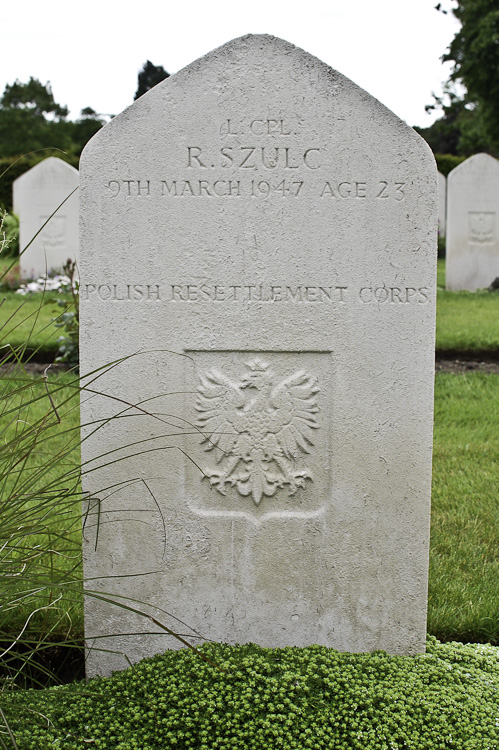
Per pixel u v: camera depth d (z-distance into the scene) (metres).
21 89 37.22
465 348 8.34
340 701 2.59
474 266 12.55
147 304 2.87
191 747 2.43
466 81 19.92
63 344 7.11
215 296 2.88
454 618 3.29
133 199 2.82
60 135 32.69
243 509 2.99
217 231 2.84
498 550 3.98
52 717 2.55
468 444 5.48
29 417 5.29
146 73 13.97
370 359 2.90
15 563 2.43
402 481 2.95
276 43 2.77
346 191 2.82
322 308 2.88
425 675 2.78
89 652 2.97
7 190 19.22
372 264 2.85
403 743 2.43
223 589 3.00
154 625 2.98
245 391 2.95
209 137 2.80
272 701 2.56
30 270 12.94
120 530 2.96
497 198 12.36
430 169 2.80
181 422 2.94
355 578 2.99
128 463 2.94
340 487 2.96
